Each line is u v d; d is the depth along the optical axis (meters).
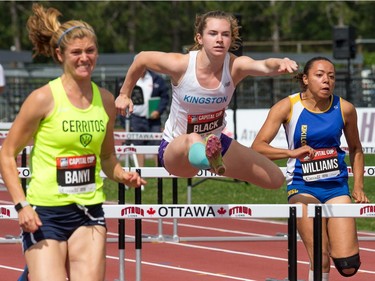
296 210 11.97
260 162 12.51
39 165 10.12
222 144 12.46
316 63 12.87
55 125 9.98
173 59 12.02
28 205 9.94
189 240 18.77
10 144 10.05
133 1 91.50
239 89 47.28
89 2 88.50
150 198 26.78
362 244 20.55
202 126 12.41
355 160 13.32
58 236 10.04
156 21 92.81
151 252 19.38
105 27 90.06
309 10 94.25
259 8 93.75
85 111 10.08
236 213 11.98
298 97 13.05
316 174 13.07
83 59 9.95
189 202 20.16
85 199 10.15
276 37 91.12
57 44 10.05
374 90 45.19
